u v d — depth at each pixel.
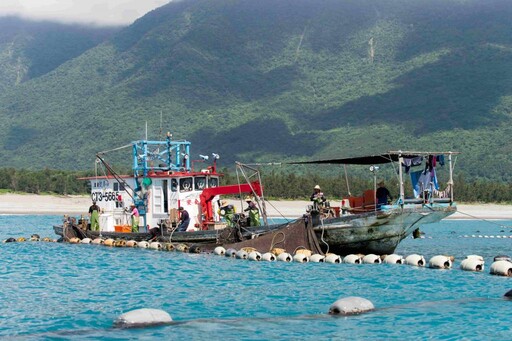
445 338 24.03
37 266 40.81
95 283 34.62
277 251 42.75
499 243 62.62
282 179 137.12
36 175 138.88
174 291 32.22
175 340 23.41
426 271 38.06
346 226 41.47
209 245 46.34
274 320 26.28
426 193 41.47
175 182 48.44
